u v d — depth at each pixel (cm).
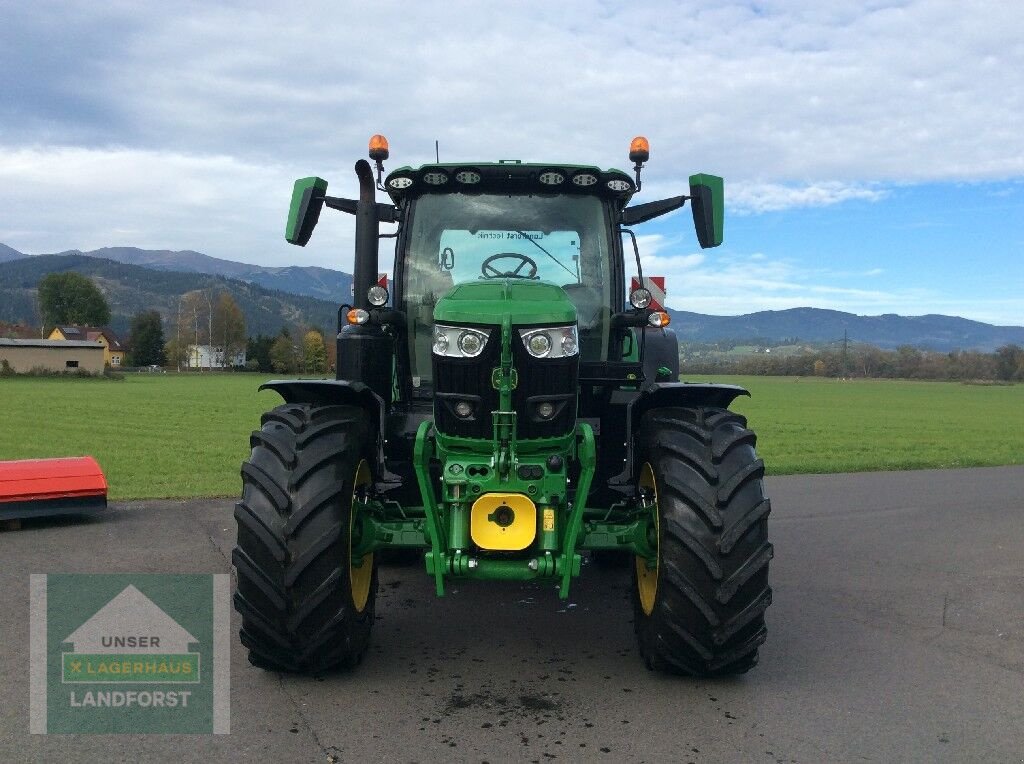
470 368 373
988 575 630
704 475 381
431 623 488
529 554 376
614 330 489
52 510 740
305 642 370
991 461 1533
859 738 336
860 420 2923
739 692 384
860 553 711
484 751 317
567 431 382
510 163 472
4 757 307
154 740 322
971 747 329
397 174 477
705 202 477
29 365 7650
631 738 331
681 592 370
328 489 374
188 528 742
